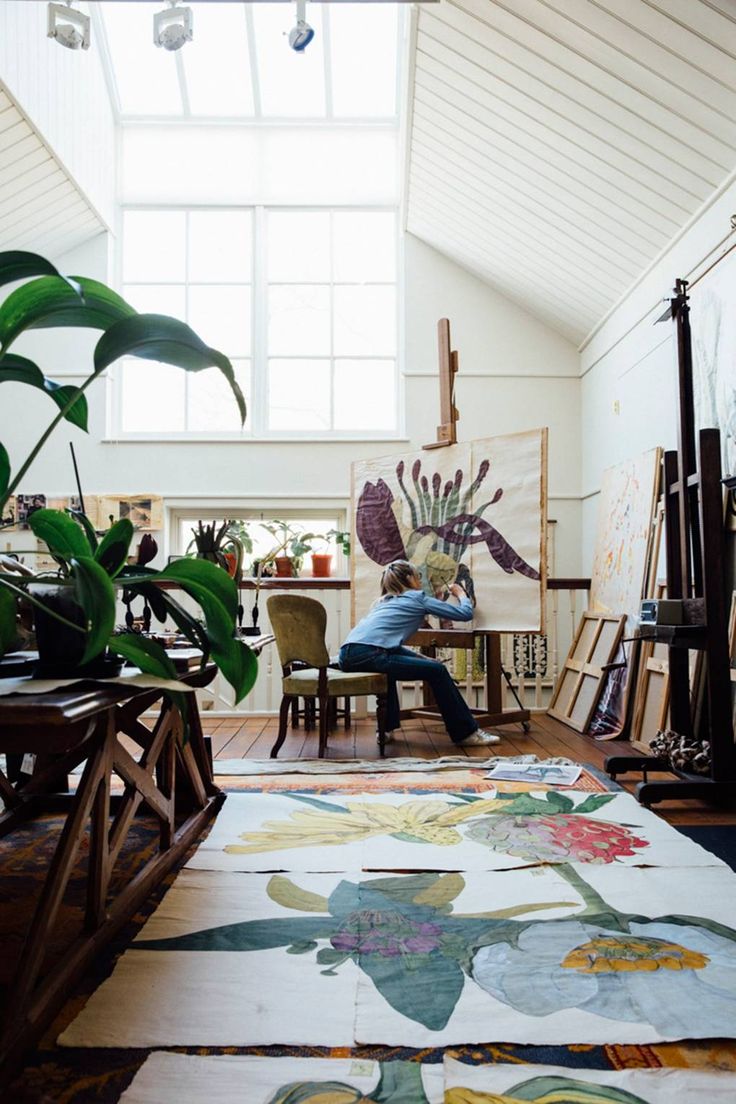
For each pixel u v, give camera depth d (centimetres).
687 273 360
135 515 564
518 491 369
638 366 435
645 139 328
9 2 397
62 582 131
